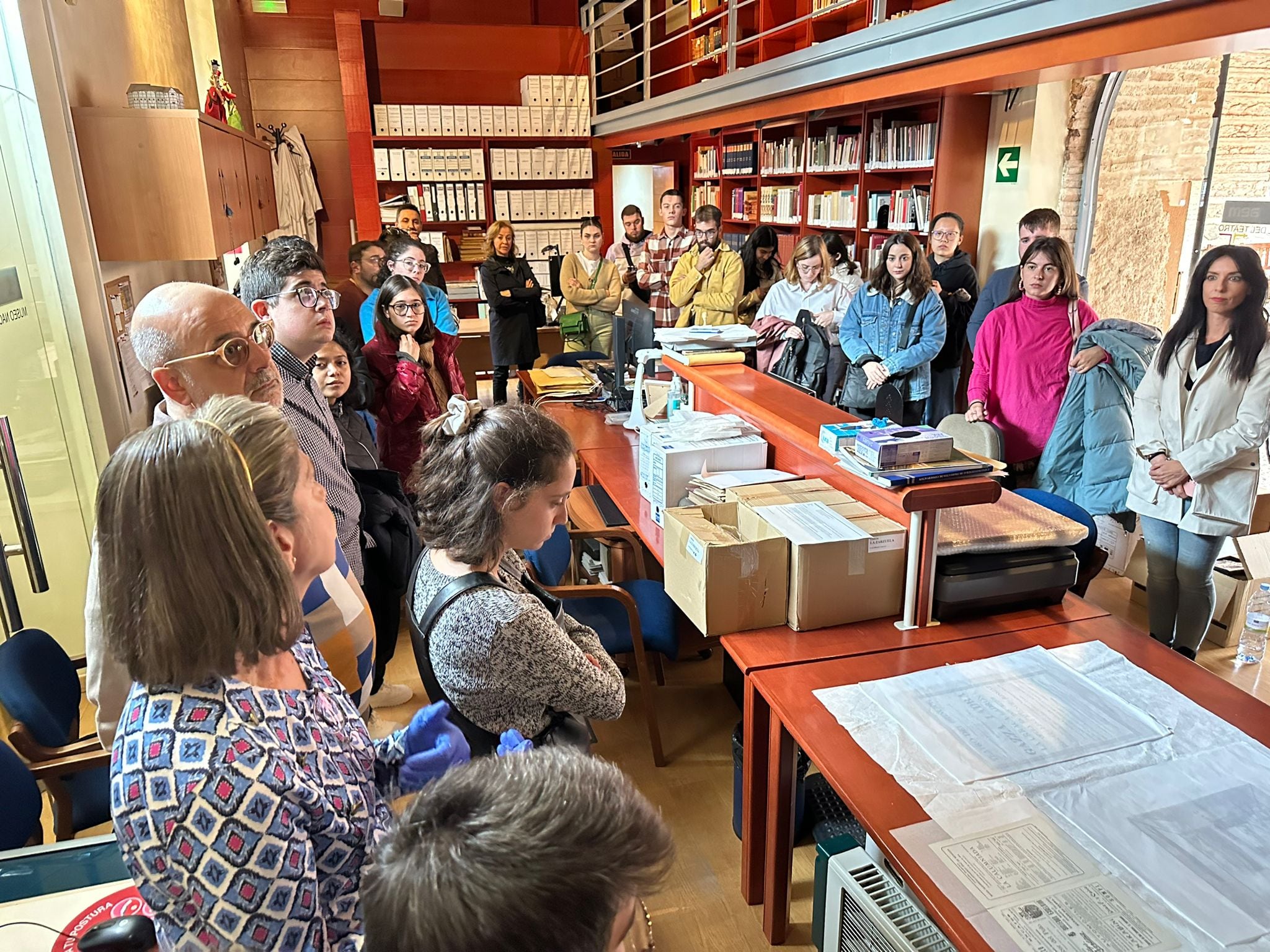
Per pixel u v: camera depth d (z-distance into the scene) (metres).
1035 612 2.07
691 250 5.63
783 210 6.99
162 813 0.78
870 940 1.58
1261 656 3.21
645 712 2.73
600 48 8.59
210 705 0.84
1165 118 4.21
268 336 1.85
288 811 0.83
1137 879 1.23
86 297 3.00
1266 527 3.35
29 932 1.10
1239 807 1.37
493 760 0.62
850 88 4.59
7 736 1.82
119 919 1.06
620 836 0.54
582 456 3.47
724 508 2.25
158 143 3.21
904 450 1.94
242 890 0.79
